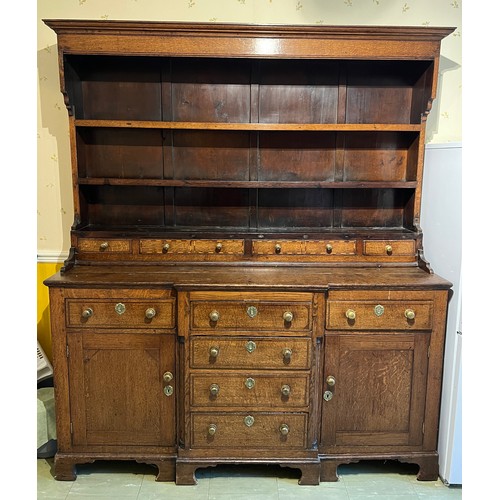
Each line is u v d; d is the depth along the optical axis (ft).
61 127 7.43
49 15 7.11
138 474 6.44
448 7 7.21
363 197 7.32
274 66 6.94
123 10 7.11
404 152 7.18
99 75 6.91
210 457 6.19
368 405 6.24
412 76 6.98
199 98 7.02
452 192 6.23
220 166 7.17
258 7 7.12
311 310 5.91
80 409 6.17
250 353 5.99
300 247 6.82
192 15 7.12
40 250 7.73
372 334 6.08
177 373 6.14
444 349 6.26
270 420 6.14
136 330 6.03
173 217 7.27
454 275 6.13
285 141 7.14
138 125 6.37
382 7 7.19
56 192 7.60
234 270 6.61
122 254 6.76
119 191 7.21
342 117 7.02
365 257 6.83
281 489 6.16
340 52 6.24
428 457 6.33
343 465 6.72
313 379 6.06
